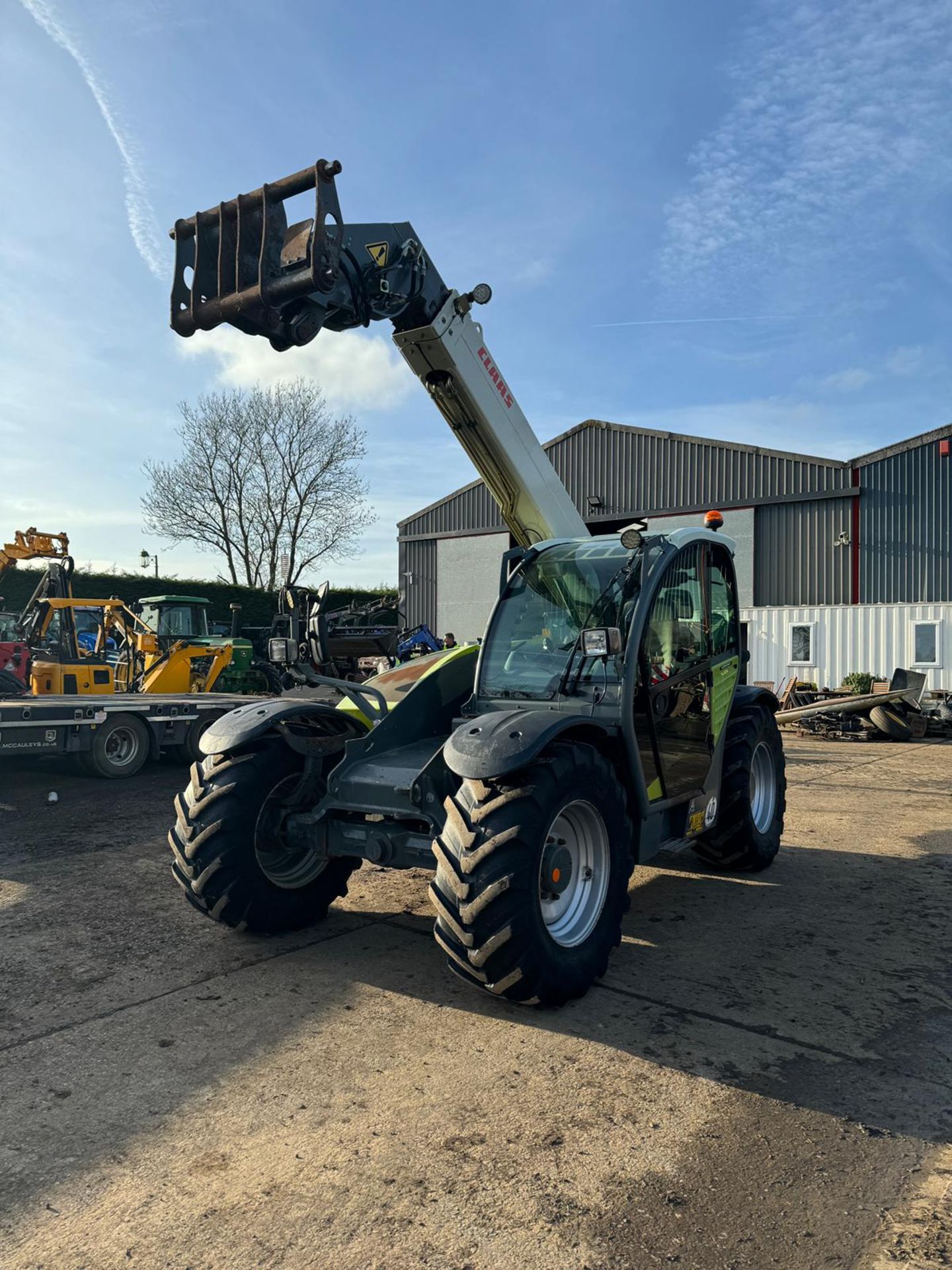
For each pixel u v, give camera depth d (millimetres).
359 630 8070
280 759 4160
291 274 3996
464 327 4957
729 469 19719
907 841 6590
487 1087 2830
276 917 4195
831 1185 2340
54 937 4262
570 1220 2178
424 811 3686
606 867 3705
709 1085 2861
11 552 11984
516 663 4285
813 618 17875
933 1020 3389
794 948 4207
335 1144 2506
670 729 4367
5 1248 2066
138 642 12352
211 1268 2002
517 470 5285
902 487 17625
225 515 35406
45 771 9938
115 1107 2701
